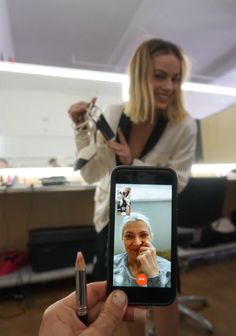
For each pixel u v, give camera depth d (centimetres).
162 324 80
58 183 161
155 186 44
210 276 169
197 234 166
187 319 120
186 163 90
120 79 212
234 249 198
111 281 40
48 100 212
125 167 44
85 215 188
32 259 153
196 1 204
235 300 137
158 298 40
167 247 42
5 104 202
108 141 79
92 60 288
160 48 83
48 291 155
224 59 298
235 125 242
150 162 85
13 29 231
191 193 142
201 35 253
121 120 85
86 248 158
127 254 41
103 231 80
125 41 257
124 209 43
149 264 41
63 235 156
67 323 34
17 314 129
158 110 86
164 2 205
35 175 188
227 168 238
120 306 35
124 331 101
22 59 276
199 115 251
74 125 86
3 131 202
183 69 89
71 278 164
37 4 203
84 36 248
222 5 211
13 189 144
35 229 167
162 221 43
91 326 33
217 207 152
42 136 210
